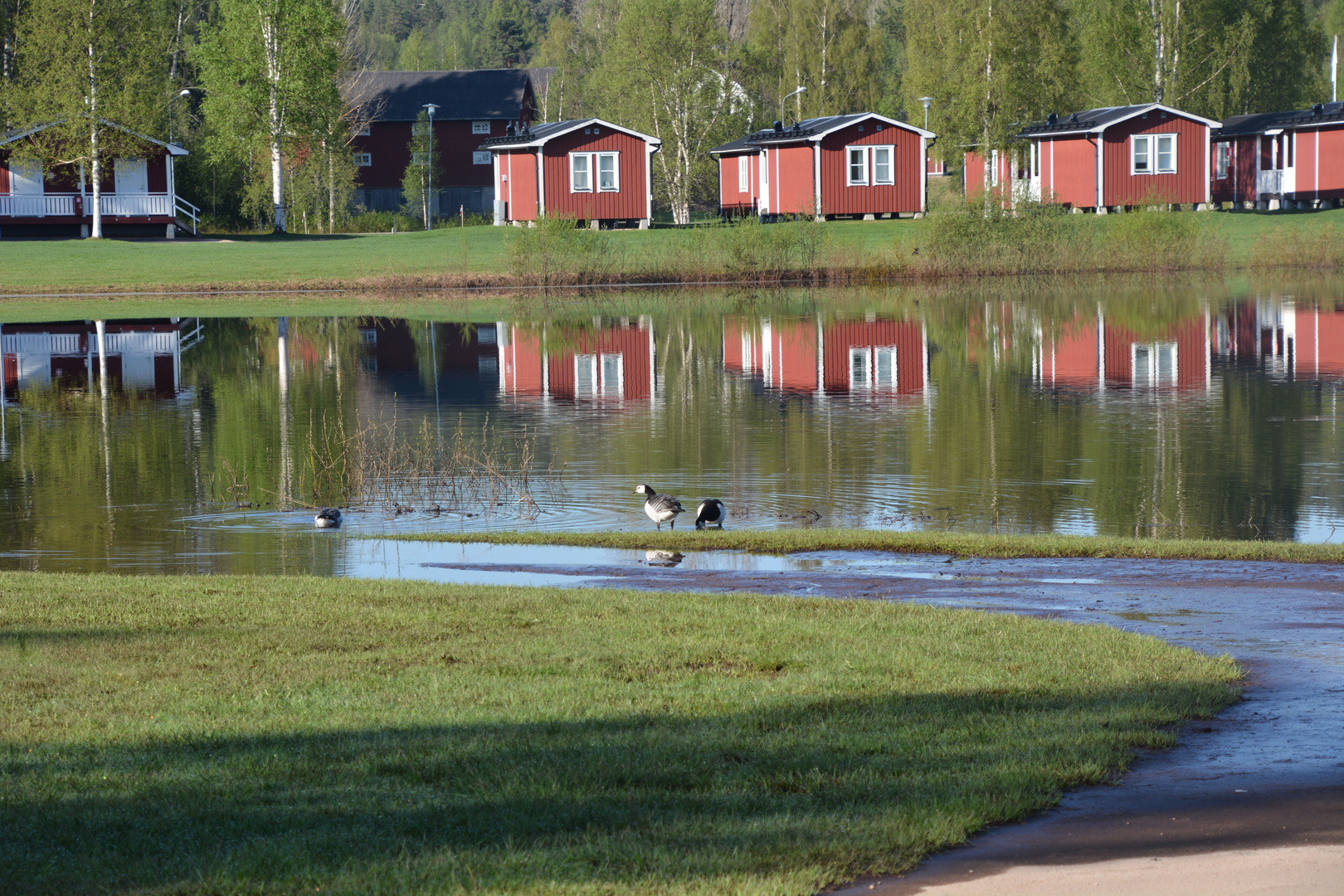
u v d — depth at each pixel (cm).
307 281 12444
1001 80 15738
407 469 4688
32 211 14712
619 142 15662
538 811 1535
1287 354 7506
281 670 2164
